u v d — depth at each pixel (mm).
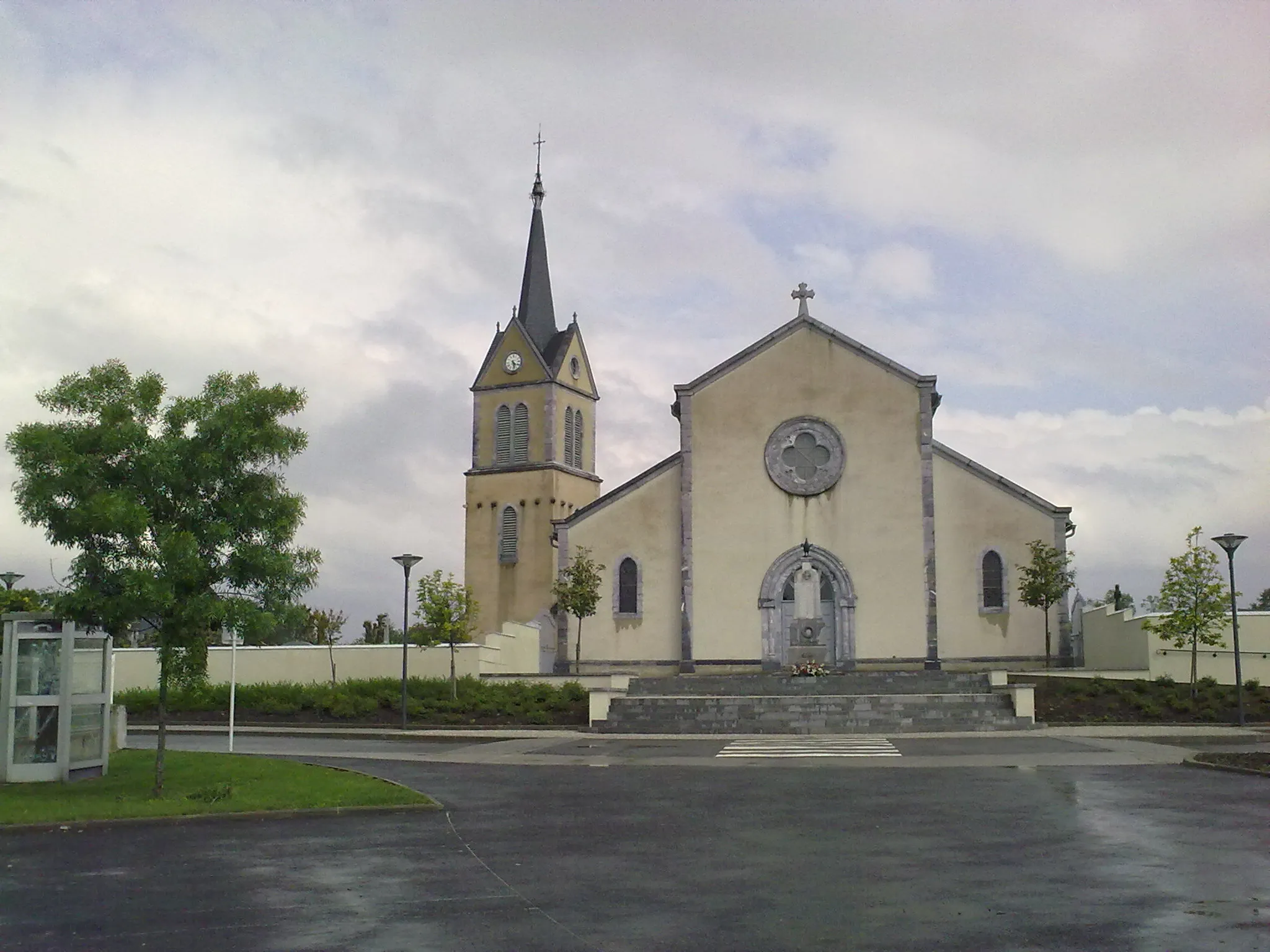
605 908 11977
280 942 10773
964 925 11094
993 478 47188
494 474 63781
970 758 26641
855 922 11281
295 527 20984
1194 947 10227
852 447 48188
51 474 19719
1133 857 14281
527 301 66812
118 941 10836
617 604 49156
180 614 19734
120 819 17516
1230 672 40562
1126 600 51781
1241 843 15164
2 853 15266
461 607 43219
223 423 20188
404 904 12219
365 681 43125
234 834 16750
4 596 40094
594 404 68625
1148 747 28656
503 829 17062
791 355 49125
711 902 12195
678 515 49281
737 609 47938
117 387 20453
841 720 36281
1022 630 46312
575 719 38719
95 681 22922
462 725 38156
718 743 32188
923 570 46906
